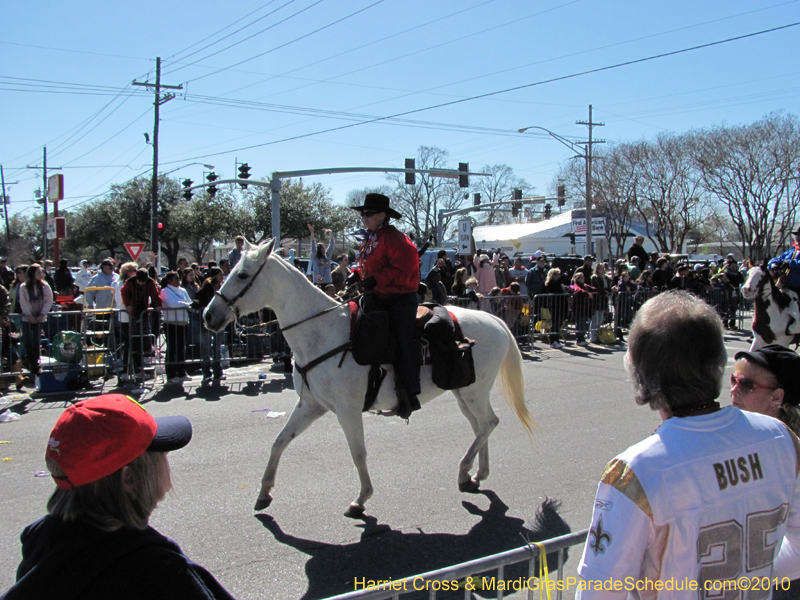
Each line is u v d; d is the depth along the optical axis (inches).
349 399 180.7
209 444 249.1
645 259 698.2
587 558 63.3
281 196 1577.3
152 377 376.8
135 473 62.8
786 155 1284.4
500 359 207.5
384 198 181.8
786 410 103.0
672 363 65.2
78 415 59.4
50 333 378.9
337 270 490.9
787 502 66.9
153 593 58.1
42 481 209.2
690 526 61.2
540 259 558.6
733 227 2306.8
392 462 227.8
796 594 123.7
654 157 1465.3
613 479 63.2
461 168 901.2
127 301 371.6
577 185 1644.9
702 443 63.4
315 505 189.2
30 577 57.6
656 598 63.8
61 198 842.2
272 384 370.6
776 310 330.6
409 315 184.1
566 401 326.3
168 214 1774.1
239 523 176.2
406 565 154.3
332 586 144.2
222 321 185.3
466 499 195.5
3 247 2413.9
